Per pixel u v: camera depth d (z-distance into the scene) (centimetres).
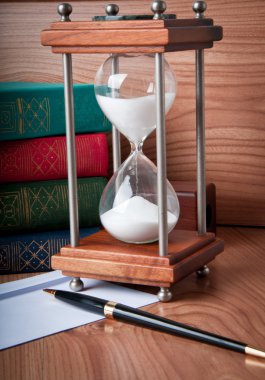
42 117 75
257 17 81
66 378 55
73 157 68
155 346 58
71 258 68
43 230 76
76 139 76
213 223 81
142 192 68
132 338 60
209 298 67
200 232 72
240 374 54
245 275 71
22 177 75
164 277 65
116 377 54
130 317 61
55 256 68
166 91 65
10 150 75
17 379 55
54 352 58
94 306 63
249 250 78
